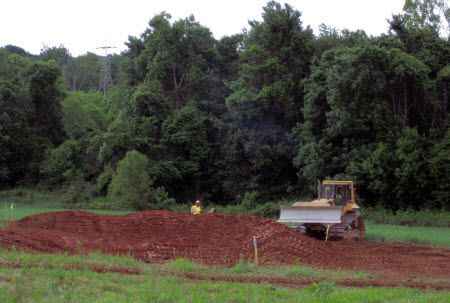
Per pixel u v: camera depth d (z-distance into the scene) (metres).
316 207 26.69
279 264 18.66
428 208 49.47
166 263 17.86
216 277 15.83
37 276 13.98
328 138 53.78
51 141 73.81
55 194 66.12
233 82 63.66
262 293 13.21
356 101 51.53
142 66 69.75
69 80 115.31
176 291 12.91
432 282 16.52
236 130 62.00
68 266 15.86
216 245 21.22
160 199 56.97
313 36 64.38
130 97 66.56
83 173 68.25
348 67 50.94
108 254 18.81
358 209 30.58
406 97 52.69
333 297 12.69
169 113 64.56
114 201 56.12
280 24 61.62
